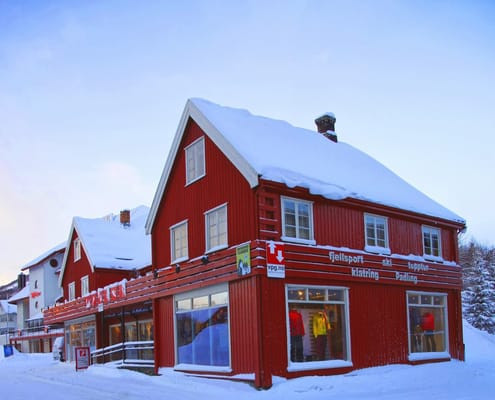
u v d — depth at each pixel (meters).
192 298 19.05
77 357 24.84
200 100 20.23
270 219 16.31
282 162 18.09
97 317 29.33
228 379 16.52
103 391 16.09
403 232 21.31
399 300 20.31
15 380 21.41
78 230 33.38
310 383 15.12
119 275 31.50
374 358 18.52
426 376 17.05
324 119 27.25
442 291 22.59
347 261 18.17
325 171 19.88
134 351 25.73
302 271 16.55
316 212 17.78
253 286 15.76
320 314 17.19
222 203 18.02
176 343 19.70
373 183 22.00
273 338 15.51
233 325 16.62
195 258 19.20
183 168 20.64
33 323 56.44
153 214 21.88
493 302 47.00
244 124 20.45
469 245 67.56
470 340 30.08
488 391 13.90
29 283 59.72
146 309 25.47
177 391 15.48
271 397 13.61
